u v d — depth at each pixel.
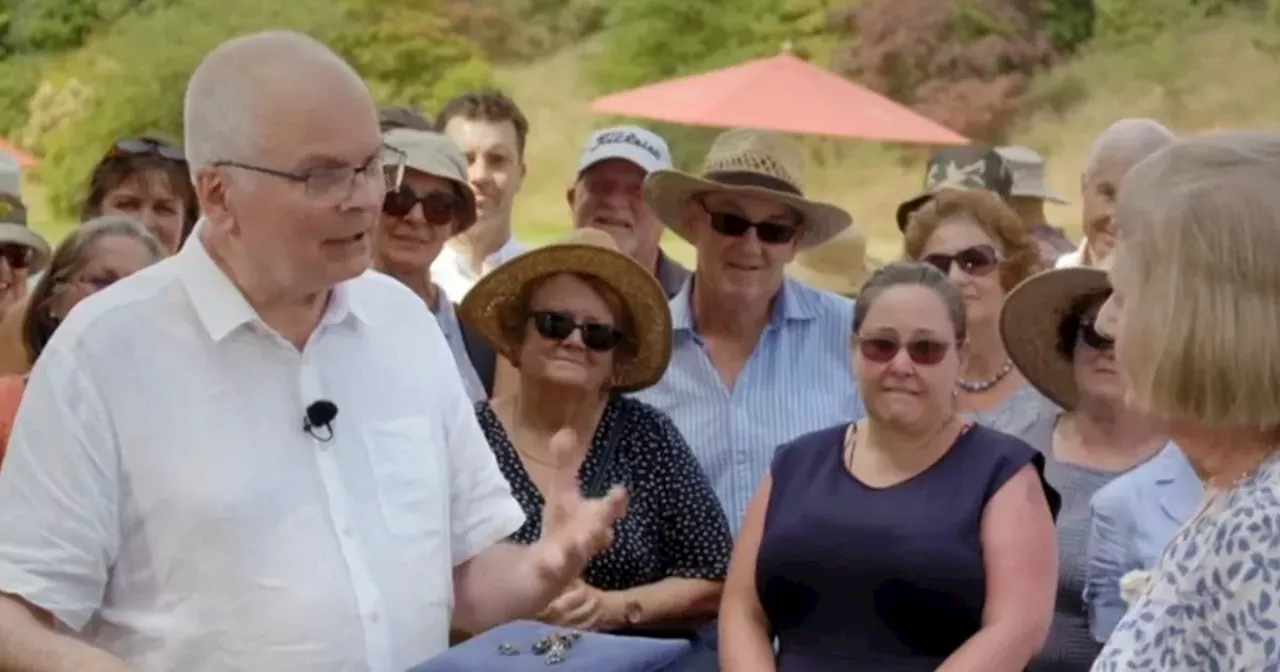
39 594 2.06
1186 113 8.19
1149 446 3.22
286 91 2.07
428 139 3.87
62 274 3.28
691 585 3.21
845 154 8.42
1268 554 1.58
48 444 2.10
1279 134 1.67
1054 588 2.74
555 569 2.42
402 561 2.31
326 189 2.08
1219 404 1.62
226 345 2.21
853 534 2.77
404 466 2.35
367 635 2.23
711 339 3.82
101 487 2.12
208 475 2.15
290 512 2.20
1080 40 8.41
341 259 2.14
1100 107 8.31
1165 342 1.63
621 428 3.33
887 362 2.82
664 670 2.51
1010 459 2.80
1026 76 8.46
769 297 3.79
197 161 2.14
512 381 3.86
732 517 3.64
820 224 3.97
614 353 3.37
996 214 3.87
